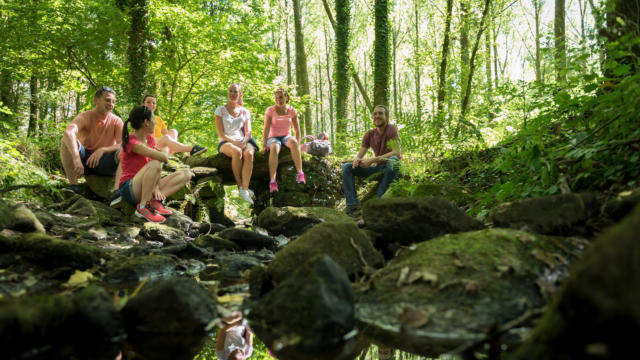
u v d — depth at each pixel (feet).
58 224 11.98
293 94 33.19
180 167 19.62
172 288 6.19
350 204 17.79
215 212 19.63
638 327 3.11
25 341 4.92
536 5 52.49
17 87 31.50
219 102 30.30
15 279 7.42
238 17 30.71
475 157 15.55
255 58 29.04
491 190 10.81
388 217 9.51
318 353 5.35
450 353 5.02
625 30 9.86
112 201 13.91
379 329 5.82
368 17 72.38
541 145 10.08
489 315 5.66
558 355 3.66
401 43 67.05
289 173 22.13
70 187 16.30
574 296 3.66
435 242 7.36
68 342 5.31
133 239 12.67
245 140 20.65
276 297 6.18
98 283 7.88
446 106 20.56
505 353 4.83
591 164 8.89
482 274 6.22
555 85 12.62
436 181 16.63
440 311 5.87
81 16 20.39
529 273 6.13
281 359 5.24
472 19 25.81
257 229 13.91
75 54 22.27
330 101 91.61
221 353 5.32
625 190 8.02
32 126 32.19
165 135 20.06
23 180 15.24
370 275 7.48
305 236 7.82
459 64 26.40
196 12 28.40
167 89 29.89
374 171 17.83
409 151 17.88
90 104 25.95
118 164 16.67
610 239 3.61
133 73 25.40
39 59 22.99
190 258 10.55
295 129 22.18
